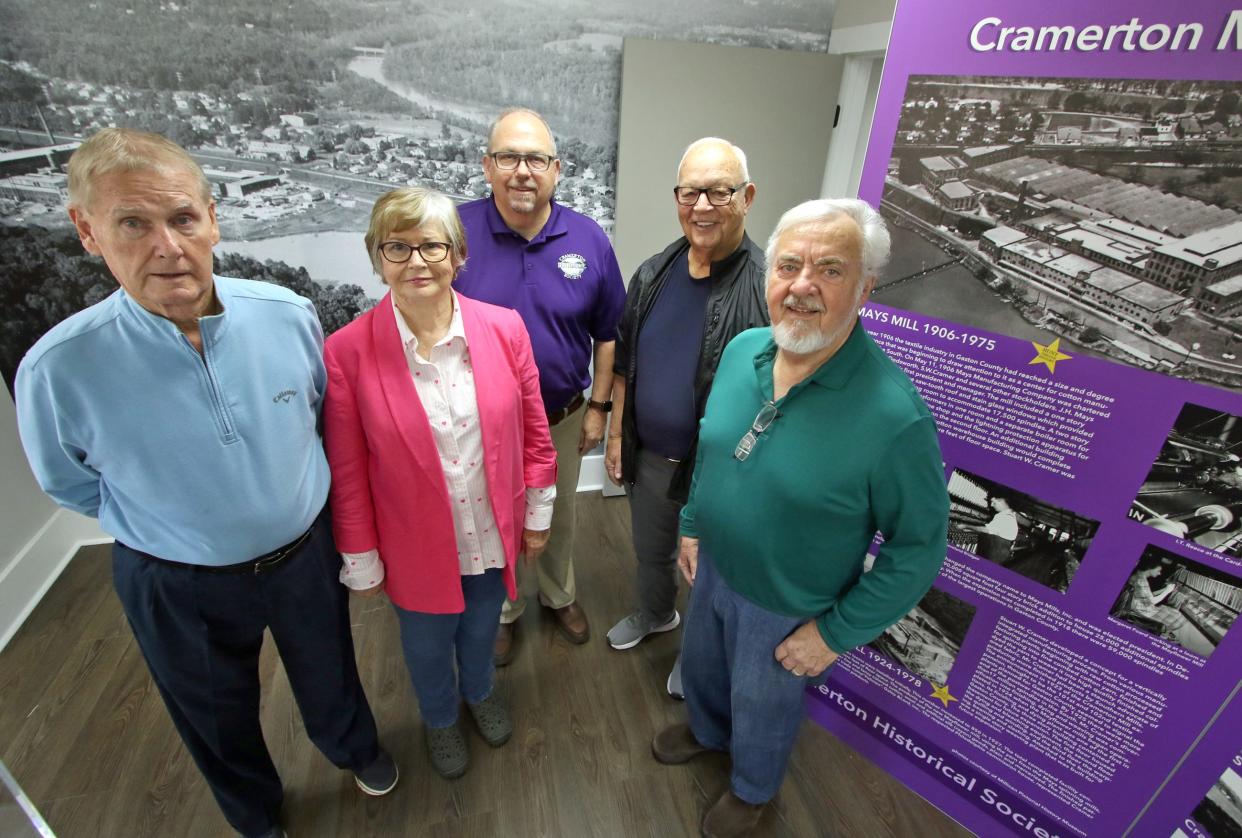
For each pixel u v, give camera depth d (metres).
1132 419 1.05
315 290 2.27
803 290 0.93
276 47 1.92
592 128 2.29
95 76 1.83
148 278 0.84
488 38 2.07
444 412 1.15
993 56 1.07
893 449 0.95
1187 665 1.09
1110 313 1.03
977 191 1.14
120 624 2.04
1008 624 1.30
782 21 2.32
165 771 1.55
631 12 2.16
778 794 1.57
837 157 2.57
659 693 1.83
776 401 1.06
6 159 1.85
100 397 0.90
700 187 1.32
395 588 1.27
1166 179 0.94
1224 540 1.00
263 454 1.01
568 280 1.61
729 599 1.25
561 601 2.03
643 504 1.72
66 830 1.42
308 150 2.07
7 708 1.72
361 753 1.43
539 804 1.51
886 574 1.03
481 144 2.20
